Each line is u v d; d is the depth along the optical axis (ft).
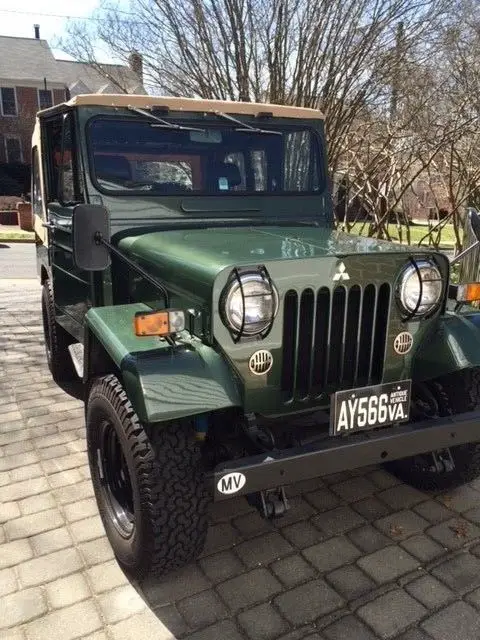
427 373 8.73
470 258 13.01
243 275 7.28
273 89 25.57
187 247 8.61
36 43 119.75
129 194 10.52
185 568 8.48
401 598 7.86
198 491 7.50
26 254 48.93
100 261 8.38
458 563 8.57
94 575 8.37
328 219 12.26
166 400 6.90
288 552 8.84
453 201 23.04
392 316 8.34
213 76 26.78
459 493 10.46
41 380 16.19
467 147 23.77
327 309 7.89
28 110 112.27
